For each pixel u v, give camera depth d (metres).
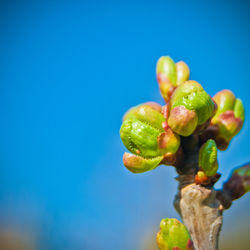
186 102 0.10
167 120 0.10
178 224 0.10
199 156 0.10
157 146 0.10
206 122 0.10
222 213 0.10
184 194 0.10
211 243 0.10
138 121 0.10
